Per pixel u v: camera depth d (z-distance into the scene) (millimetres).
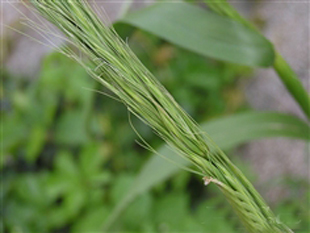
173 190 490
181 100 531
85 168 485
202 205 393
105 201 492
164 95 121
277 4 594
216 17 223
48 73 514
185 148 121
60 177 484
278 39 579
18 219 494
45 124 526
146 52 556
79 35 122
